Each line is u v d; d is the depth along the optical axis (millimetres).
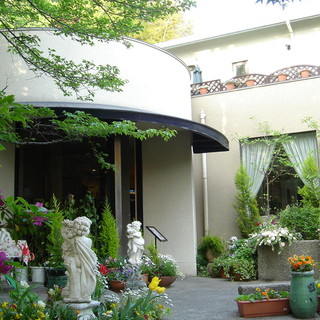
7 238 3223
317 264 8664
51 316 4680
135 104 10328
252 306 6375
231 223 13078
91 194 10117
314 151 12422
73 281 5082
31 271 8883
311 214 10570
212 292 8570
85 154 10289
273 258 10055
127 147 10422
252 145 13219
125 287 7871
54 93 9391
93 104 9461
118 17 7281
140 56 10609
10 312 4242
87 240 5172
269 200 12969
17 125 9383
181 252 11508
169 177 11883
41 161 10141
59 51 9617
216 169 13516
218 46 16000
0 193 2877
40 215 2879
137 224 9094
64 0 6793
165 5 6898
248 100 13391
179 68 11820
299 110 12742
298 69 13188
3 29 8336
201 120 13742
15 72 9328
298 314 6227
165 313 6168
